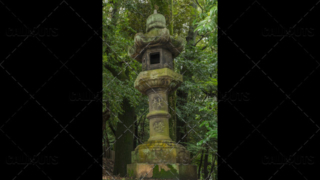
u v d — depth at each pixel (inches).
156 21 264.1
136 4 445.4
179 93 495.5
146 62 255.1
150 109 248.8
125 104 475.8
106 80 341.1
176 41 252.2
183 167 219.6
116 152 453.7
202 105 450.0
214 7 194.2
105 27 355.6
